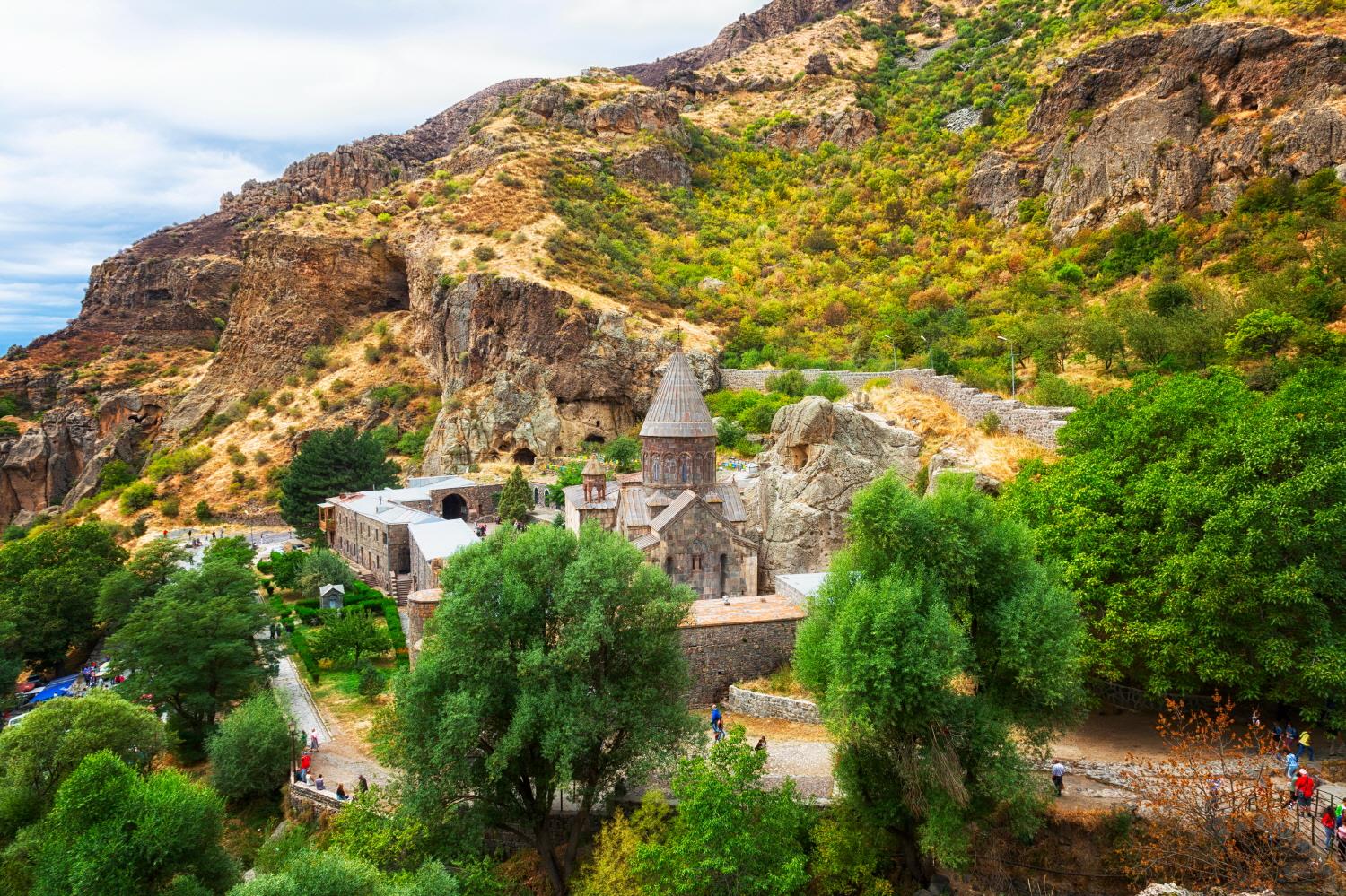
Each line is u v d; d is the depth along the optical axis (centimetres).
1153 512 3109
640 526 4922
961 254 11794
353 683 4944
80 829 2750
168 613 4438
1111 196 10206
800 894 2569
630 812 3061
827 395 7331
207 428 13612
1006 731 2589
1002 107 15225
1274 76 8950
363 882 2377
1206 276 7700
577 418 10025
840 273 12488
